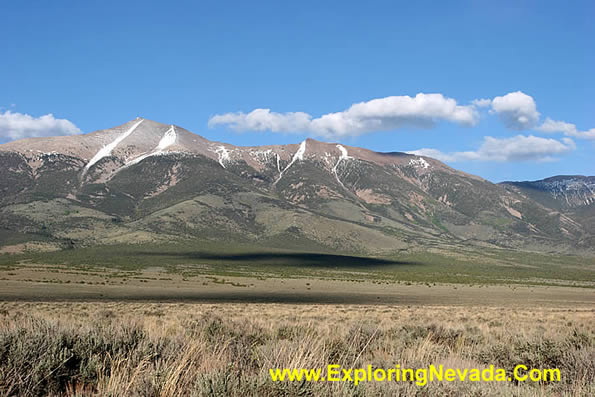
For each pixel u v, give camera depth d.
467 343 15.07
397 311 45.62
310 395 6.77
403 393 7.24
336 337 12.25
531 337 12.90
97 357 8.22
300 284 118.88
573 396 8.26
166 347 9.29
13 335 8.23
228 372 7.23
